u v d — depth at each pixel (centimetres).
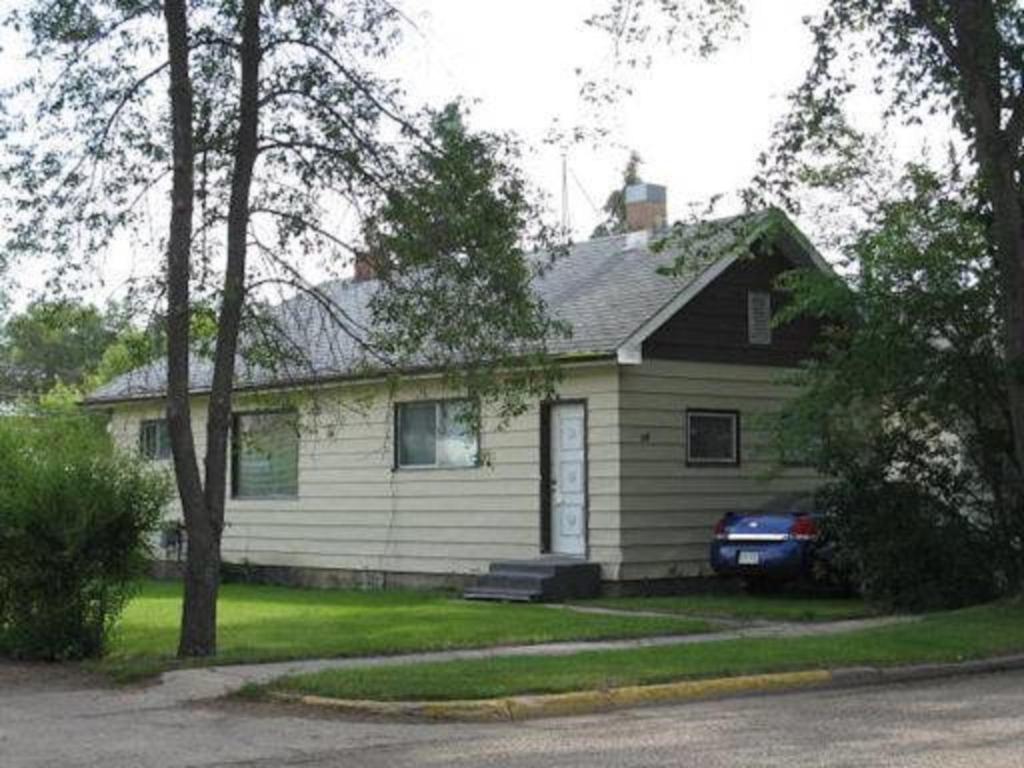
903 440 1767
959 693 1162
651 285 2019
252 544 2464
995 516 1736
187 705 1079
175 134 1302
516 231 1343
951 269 1702
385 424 2216
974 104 1595
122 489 1346
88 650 1323
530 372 1410
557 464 1973
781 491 2088
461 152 1325
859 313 1773
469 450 2086
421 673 1138
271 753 888
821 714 1044
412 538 2164
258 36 1329
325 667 1213
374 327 1723
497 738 943
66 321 1392
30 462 1359
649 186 2461
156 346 1400
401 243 1335
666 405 1944
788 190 1680
